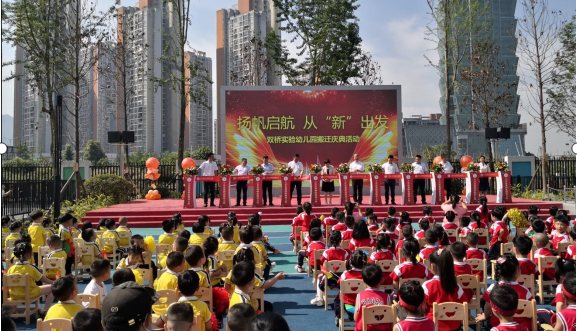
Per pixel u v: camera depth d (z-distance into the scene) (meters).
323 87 21.84
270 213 16.92
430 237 7.01
